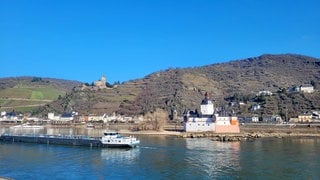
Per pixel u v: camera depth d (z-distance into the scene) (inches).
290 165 5364.2
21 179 4562.0
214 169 5113.2
